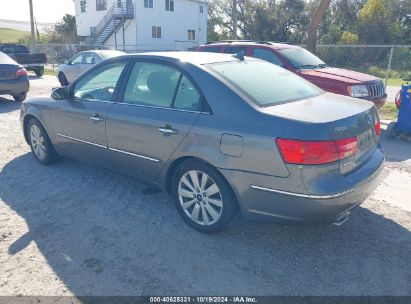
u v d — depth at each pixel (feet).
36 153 18.39
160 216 13.21
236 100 10.84
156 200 14.44
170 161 12.15
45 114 16.83
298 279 9.87
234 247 11.28
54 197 14.75
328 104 11.46
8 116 30.09
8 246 11.41
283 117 9.96
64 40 145.07
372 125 11.59
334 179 9.71
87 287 9.62
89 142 15.02
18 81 35.14
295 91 12.39
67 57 110.11
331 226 12.40
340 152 9.76
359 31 119.03
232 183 10.69
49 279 9.92
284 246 11.32
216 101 11.12
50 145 17.56
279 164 9.75
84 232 12.18
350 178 10.10
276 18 139.44
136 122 12.84
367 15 117.39
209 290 9.50
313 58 29.45
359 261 10.61
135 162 13.43
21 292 9.45
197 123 11.25
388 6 122.83
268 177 10.00
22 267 10.41
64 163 18.47
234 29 92.99
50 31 174.29
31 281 9.85
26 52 74.13
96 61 44.37
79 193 15.08
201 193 11.72
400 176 17.38
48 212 13.55
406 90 23.44
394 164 19.17
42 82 56.54
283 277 9.95
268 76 12.83
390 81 58.85
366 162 11.10
